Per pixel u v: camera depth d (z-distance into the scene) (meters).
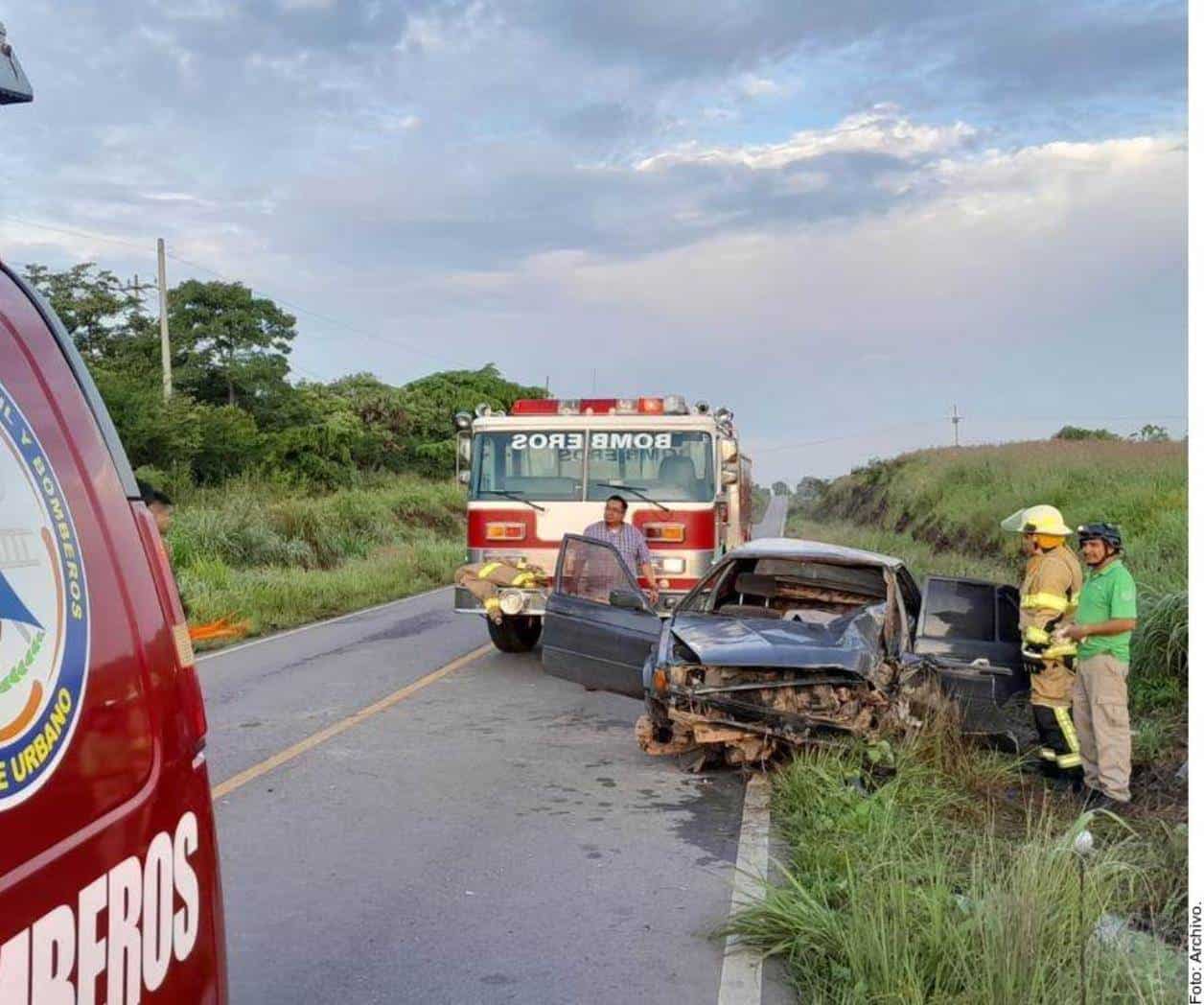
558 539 11.97
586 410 12.20
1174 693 8.62
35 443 2.14
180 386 37.84
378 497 34.56
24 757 1.84
